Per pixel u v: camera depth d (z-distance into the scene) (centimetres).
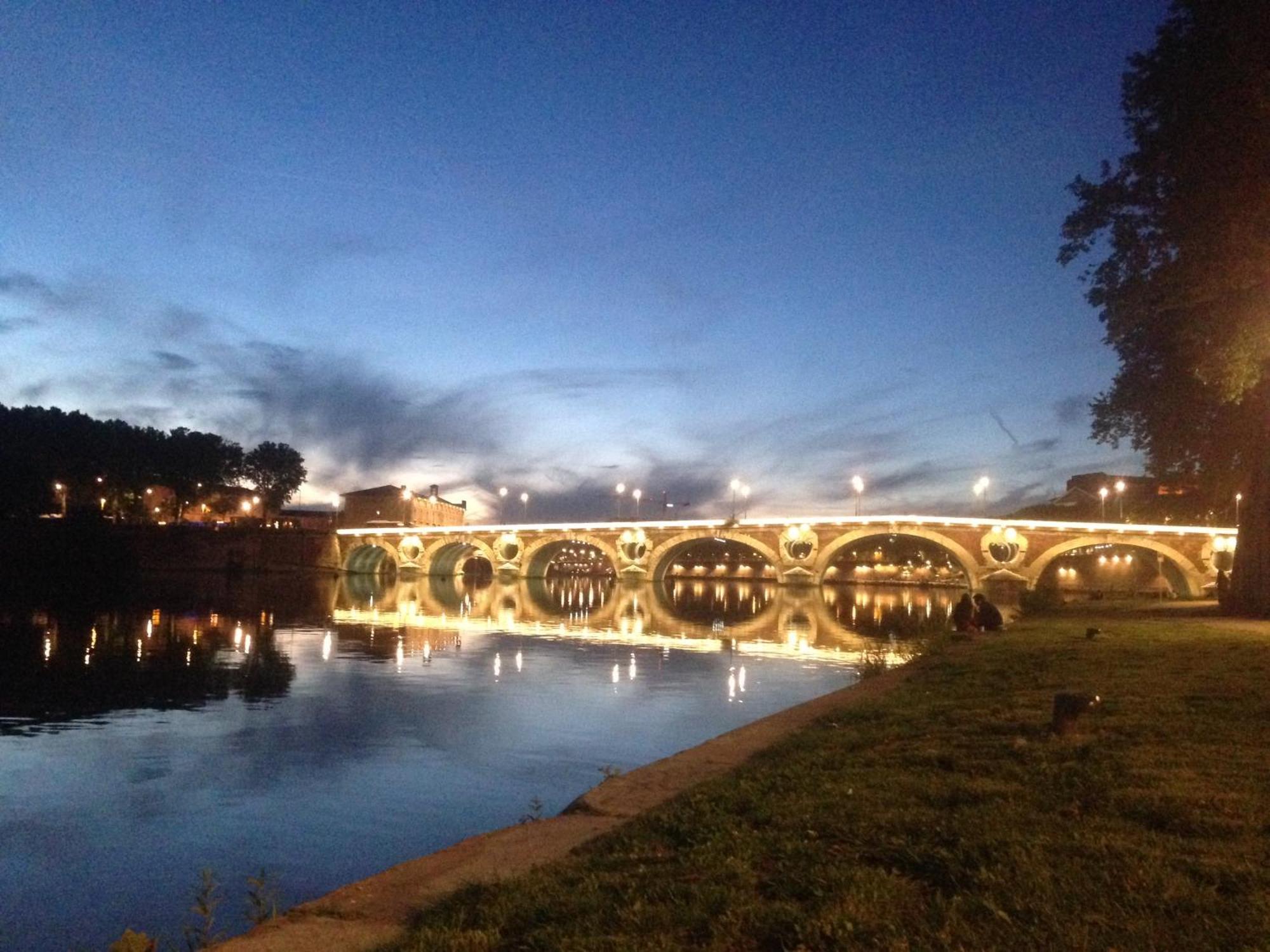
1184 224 2892
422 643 5525
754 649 5325
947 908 620
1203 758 1029
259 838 1827
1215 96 2708
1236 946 553
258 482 17062
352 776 2297
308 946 658
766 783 1020
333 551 15975
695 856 767
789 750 1261
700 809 922
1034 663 2112
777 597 12231
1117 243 3344
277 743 2673
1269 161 2609
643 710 3222
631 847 824
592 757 2495
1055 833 771
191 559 13488
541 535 14950
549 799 2092
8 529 11281
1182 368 3741
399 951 619
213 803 2061
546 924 643
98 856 1725
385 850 1759
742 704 3353
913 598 12925
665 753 2544
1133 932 572
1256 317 2753
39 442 12194
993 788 934
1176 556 10606
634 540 14275
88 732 2852
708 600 11594
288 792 2147
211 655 4762
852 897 639
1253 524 3872
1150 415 4094
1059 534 11350
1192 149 2780
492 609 8862
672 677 4069
